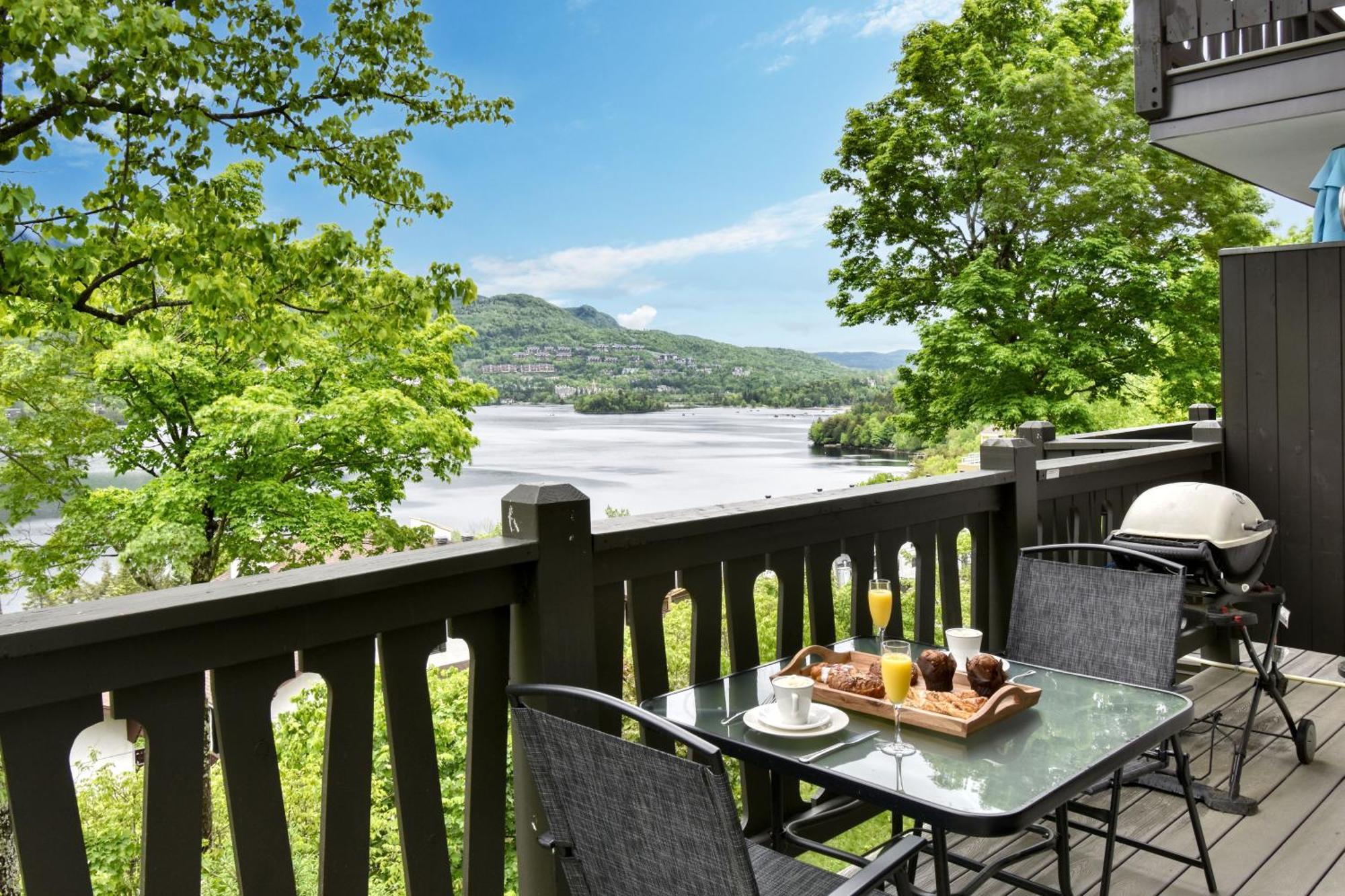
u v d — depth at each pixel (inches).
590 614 73.3
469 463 666.2
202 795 53.1
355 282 402.6
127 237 342.3
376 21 395.2
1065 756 65.1
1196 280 673.6
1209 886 90.0
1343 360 170.1
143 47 284.2
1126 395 729.0
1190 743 128.6
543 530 69.4
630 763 47.0
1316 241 208.4
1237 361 183.9
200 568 575.5
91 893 47.8
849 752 66.4
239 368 570.6
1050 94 655.8
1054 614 101.6
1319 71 205.2
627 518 80.9
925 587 112.5
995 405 683.4
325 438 570.3
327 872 60.1
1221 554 118.6
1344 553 171.6
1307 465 175.9
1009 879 83.2
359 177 408.5
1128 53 705.6
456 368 658.8
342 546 604.7
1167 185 687.7
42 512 544.1
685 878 46.1
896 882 61.8
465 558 64.3
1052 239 705.0
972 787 59.4
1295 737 119.2
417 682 64.7
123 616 47.3
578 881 54.1
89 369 522.0
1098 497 155.0
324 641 58.1
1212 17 218.5
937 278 757.9
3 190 273.7
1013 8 725.3
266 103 377.7
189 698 52.1
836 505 95.5
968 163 728.3
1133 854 98.3
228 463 550.6
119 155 341.7
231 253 370.0
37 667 45.2
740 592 89.6
